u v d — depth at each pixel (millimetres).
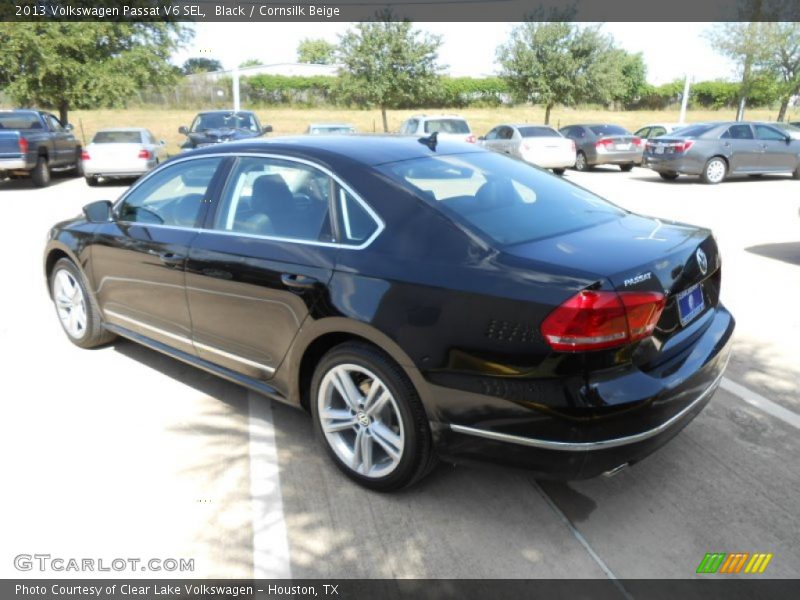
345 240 3170
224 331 3736
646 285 2658
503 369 2623
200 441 3719
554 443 2574
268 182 3594
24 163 15617
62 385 4445
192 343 4008
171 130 33219
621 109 50156
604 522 2975
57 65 20703
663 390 2676
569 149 19797
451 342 2730
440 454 2898
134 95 23047
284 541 2889
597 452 2576
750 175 18594
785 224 10094
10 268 7680
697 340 3111
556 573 2670
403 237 2994
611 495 3168
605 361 2564
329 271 3127
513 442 2660
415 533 2924
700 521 2969
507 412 2637
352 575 2684
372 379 3061
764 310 5844
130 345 5207
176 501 3174
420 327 2801
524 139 19469
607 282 2559
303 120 40156
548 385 2553
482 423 2707
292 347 3344
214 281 3672
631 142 20469
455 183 3320
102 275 4598
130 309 4445
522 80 30734
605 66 29812
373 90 30062
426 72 30375
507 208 3207
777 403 4082
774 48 27281
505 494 3191
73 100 21844
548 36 29484
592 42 29609
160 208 4199
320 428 3365
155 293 4148
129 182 18078
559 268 2641
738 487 3211
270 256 3393
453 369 2732
